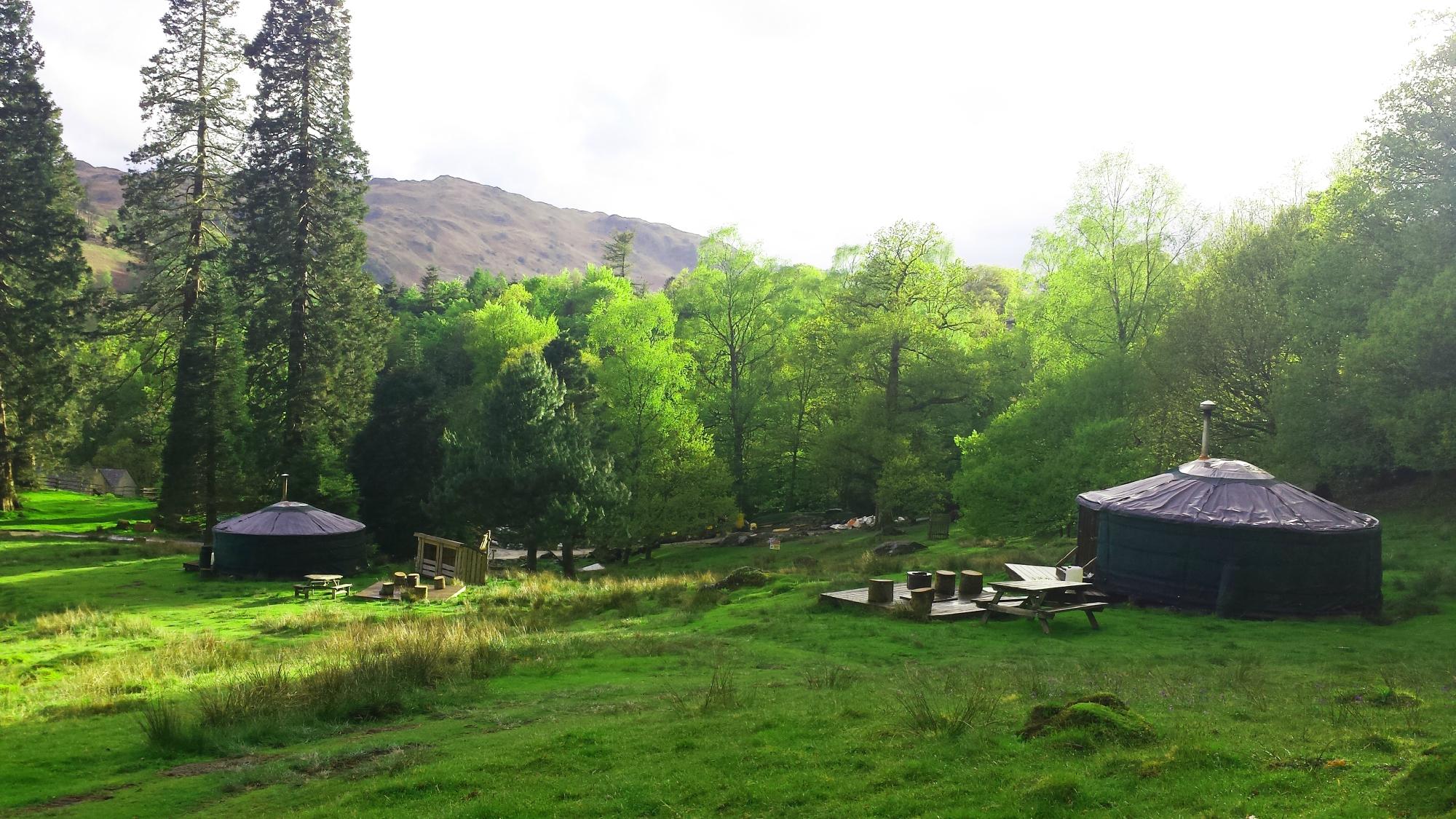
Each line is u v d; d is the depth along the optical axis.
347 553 32.47
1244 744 6.81
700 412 53.50
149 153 47.56
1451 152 24.91
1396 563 20.42
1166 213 35.09
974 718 8.12
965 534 37.62
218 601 25.52
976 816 5.66
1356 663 12.23
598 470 36.31
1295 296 28.45
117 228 47.91
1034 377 38.34
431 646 14.27
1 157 46.62
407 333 81.19
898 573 24.58
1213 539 17.12
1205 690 9.92
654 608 20.92
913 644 14.52
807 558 35.62
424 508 35.62
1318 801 5.45
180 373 42.12
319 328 46.00
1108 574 18.94
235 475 42.44
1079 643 14.43
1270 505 17.48
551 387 35.44
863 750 7.38
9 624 21.70
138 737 10.23
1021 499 31.59
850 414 45.03
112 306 49.44
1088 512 20.98
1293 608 16.47
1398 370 24.53
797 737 8.01
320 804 7.19
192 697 12.59
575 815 6.37
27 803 7.82
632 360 43.94
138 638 19.30
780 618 17.38
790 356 49.75
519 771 7.55
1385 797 5.30
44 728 11.03
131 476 67.56
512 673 13.43
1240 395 32.69
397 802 7.01
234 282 48.53
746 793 6.49
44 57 48.62
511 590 26.81
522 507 33.75
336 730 10.33
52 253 48.06
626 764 7.54
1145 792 5.84
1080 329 36.22
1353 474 31.09
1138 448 30.38
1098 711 7.42
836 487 48.59
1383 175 26.66
